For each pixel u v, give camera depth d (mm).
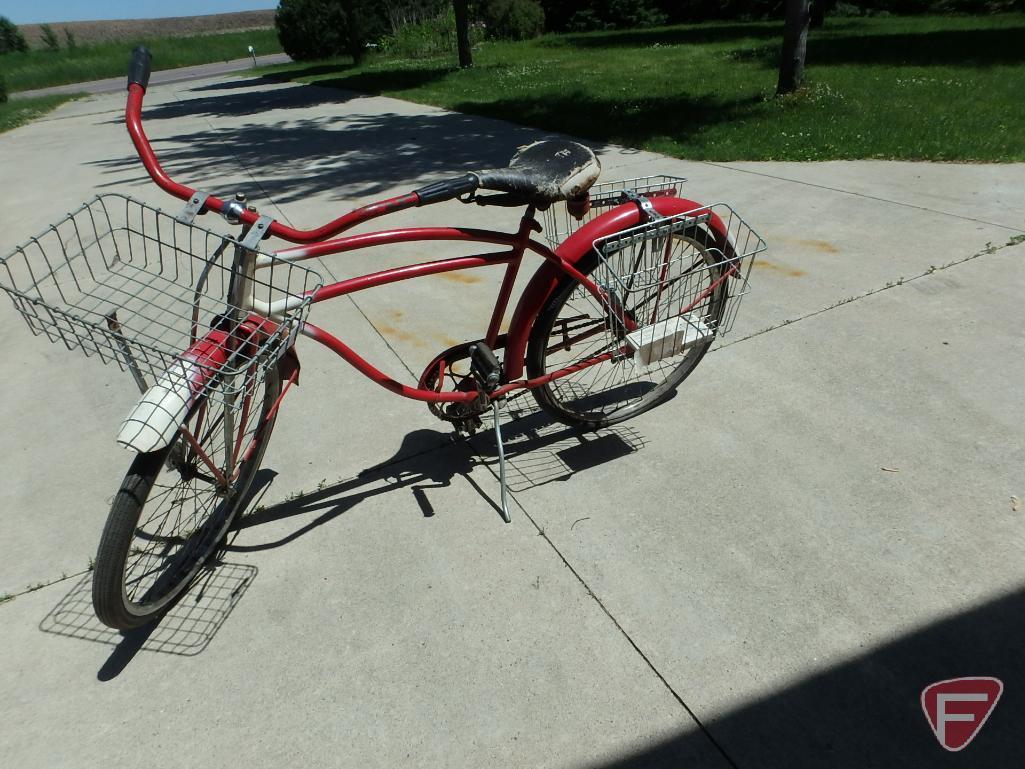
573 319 2541
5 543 2373
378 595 2090
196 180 6828
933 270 3725
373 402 3023
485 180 1983
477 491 2482
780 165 5801
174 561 2242
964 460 2428
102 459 2785
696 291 2654
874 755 1582
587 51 16641
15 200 6691
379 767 1643
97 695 1854
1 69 32125
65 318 1618
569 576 2107
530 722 1714
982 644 1811
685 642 1882
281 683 1853
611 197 2463
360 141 8117
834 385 2875
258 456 2352
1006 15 18453
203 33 52156
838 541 2156
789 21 7844
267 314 1943
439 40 21344
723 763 1594
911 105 7418
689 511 2316
